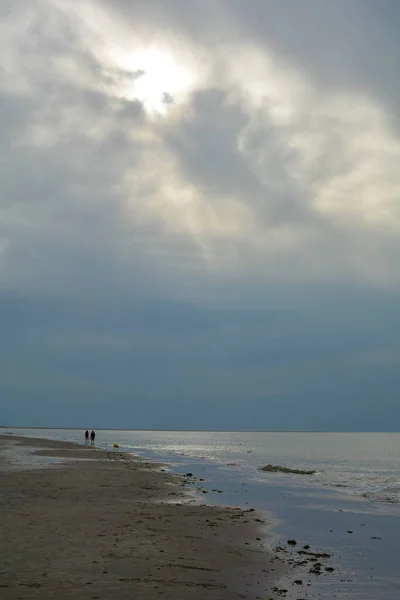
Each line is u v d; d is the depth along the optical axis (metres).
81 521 14.62
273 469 41.72
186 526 14.93
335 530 16.05
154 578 9.66
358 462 59.28
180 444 107.19
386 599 9.41
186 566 10.67
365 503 22.81
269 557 12.07
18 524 13.81
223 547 12.67
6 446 59.50
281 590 9.62
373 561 12.16
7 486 21.64
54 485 22.72
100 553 11.16
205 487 26.55
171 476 30.92
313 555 12.55
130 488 23.45
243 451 79.25
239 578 10.20
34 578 9.25
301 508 20.64
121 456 49.38
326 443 142.75
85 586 8.94
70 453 49.12
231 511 18.45
